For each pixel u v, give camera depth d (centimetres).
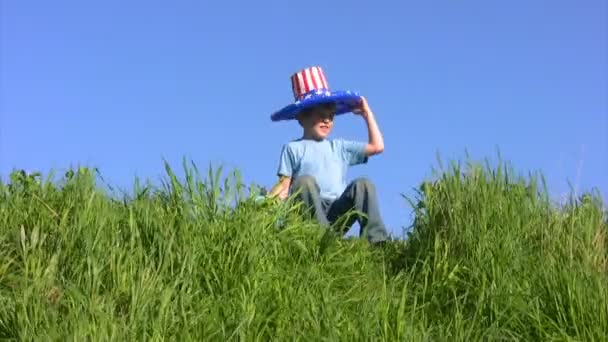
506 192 515
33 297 398
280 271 454
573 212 505
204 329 399
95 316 390
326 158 600
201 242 455
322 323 408
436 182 526
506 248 475
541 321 432
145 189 487
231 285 439
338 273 482
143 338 381
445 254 484
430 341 409
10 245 445
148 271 420
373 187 558
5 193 482
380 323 408
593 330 421
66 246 438
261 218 484
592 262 478
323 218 546
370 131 615
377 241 543
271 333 409
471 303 458
